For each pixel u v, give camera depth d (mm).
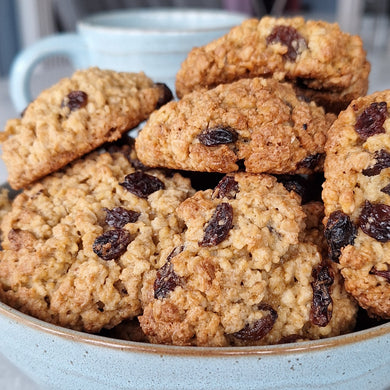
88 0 953
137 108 240
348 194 204
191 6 962
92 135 235
